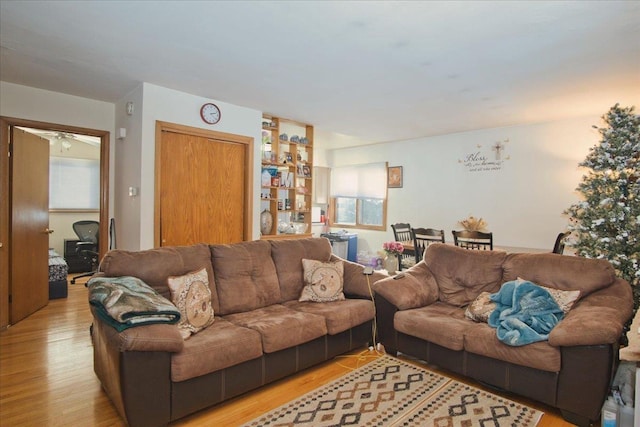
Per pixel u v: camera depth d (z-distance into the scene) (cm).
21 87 379
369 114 455
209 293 252
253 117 446
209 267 277
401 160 629
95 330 234
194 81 349
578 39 245
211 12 220
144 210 360
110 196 450
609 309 218
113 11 222
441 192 574
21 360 276
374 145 673
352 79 331
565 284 257
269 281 304
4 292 344
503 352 226
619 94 360
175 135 385
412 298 294
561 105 400
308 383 251
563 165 459
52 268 446
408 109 427
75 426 196
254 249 308
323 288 313
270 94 384
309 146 535
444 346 254
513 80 326
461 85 341
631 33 235
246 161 444
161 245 375
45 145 416
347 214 732
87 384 241
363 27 234
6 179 352
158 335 190
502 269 297
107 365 204
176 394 198
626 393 200
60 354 288
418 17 220
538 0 199
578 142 448
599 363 196
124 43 268
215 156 418
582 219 314
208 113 402
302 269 327
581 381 201
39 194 405
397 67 301
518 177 494
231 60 295
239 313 276
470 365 245
